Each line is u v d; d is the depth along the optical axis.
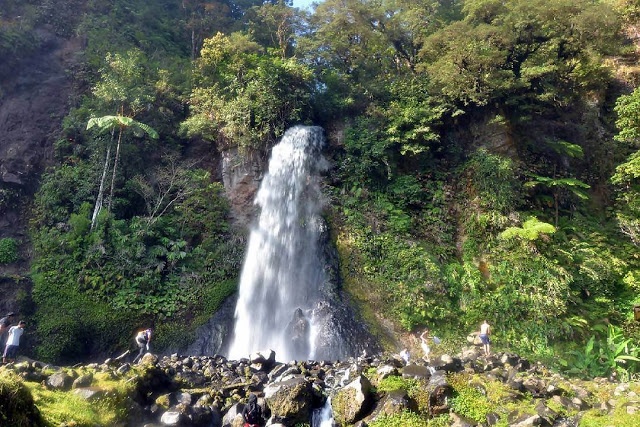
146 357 10.04
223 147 20.73
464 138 20.47
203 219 18.67
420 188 19.17
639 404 8.20
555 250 16.70
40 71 22.03
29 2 24.67
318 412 9.02
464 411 8.62
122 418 7.92
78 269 15.67
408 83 21.97
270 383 9.96
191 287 16.56
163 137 21.03
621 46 21.83
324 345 14.88
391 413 8.62
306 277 17.58
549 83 19.91
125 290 15.49
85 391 7.93
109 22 25.98
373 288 16.62
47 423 6.85
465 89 19.09
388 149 20.00
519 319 15.03
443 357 10.41
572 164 20.05
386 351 14.75
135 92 19.62
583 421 8.02
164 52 26.70
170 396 9.01
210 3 31.86
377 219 18.62
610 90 22.36
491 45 19.52
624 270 16.67
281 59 22.58
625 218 18.28
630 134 13.96
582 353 14.01
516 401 8.82
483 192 18.30
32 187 18.31
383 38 24.45
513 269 16.14
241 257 18.14
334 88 23.09
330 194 19.70
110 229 16.61
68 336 14.30
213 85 21.94
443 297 15.84
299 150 20.48
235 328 16.23
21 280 15.23
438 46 21.09
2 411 6.17
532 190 18.72
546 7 19.11
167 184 19.30
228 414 8.85
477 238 17.66
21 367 8.32
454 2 27.42
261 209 19.67
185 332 15.57
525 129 20.16
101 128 18.19
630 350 13.86
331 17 24.53
